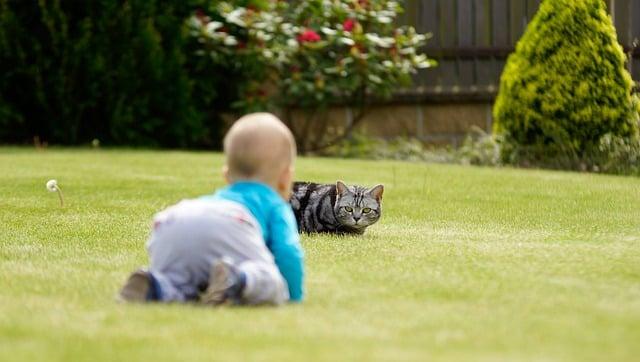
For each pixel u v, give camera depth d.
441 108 22.08
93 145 19.62
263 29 20.33
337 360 4.45
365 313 5.52
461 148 19.42
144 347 4.68
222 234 5.75
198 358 4.49
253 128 6.16
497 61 21.95
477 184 13.39
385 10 21.19
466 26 21.94
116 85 19.58
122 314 5.34
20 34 19.20
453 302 5.87
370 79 20.17
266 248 5.94
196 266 5.74
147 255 7.58
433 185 13.23
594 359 4.51
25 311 5.51
